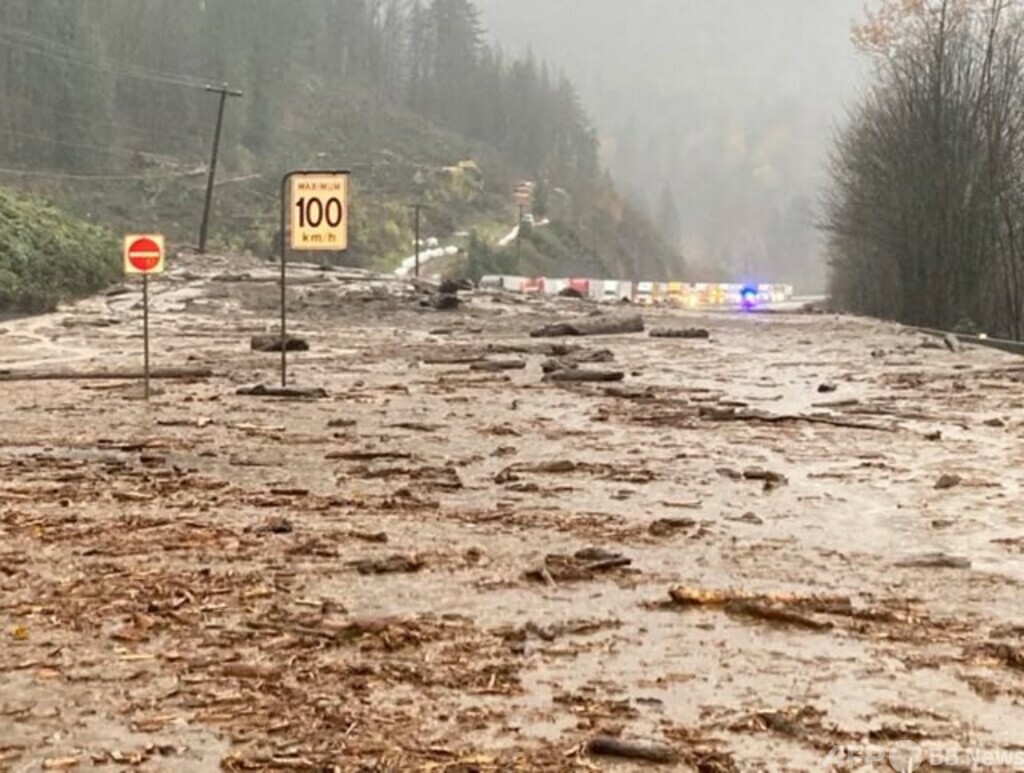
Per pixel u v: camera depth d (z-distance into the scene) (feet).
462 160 481.87
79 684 16.44
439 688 16.49
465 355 84.53
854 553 25.89
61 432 42.88
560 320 131.34
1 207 133.69
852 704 16.17
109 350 85.71
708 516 29.86
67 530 25.96
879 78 164.14
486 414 51.08
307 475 34.47
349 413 50.52
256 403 53.31
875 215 164.55
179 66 385.70
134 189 316.81
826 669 17.62
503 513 29.37
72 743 14.44
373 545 25.21
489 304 157.17
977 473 37.14
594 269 443.32
